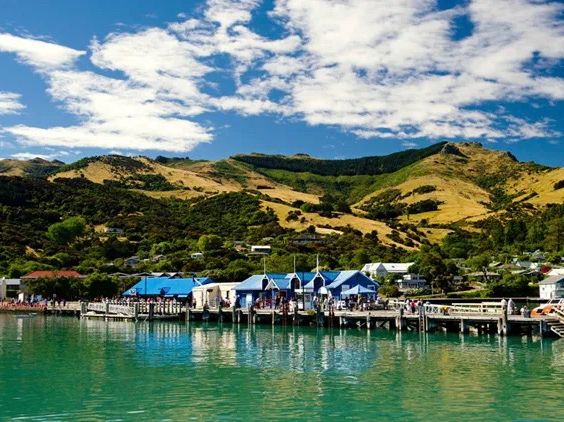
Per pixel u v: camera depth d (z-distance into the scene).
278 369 52.03
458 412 37.22
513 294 141.38
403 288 152.25
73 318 113.56
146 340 74.19
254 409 38.16
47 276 148.00
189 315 103.94
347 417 36.31
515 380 46.56
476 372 49.88
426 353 60.59
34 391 43.47
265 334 80.69
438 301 124.69
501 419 35.72
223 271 149.00
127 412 37.53
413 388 43.78
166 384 45.75
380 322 87.25
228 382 46.41
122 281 147.12
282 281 109.31
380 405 39.00
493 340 70.62
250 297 111.62
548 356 57.91
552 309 80.06
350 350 63.41
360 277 107.56
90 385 45.53
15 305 131.12
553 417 36.09
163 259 178.25
